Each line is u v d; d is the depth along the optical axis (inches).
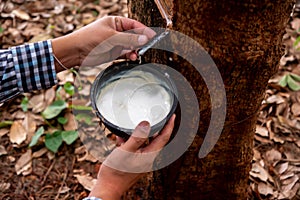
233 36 37.6
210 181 51.9
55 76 46.4
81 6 90.9
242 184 54.4
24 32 86.0
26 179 65.4
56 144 67.5
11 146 69.1
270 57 40.0
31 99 74.4
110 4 91.2
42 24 87.8
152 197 57.0
